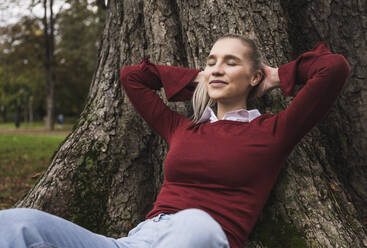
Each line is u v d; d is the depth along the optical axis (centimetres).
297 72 186
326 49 182
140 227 179
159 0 261
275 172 177
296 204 203
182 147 182
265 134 173
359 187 269
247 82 196
